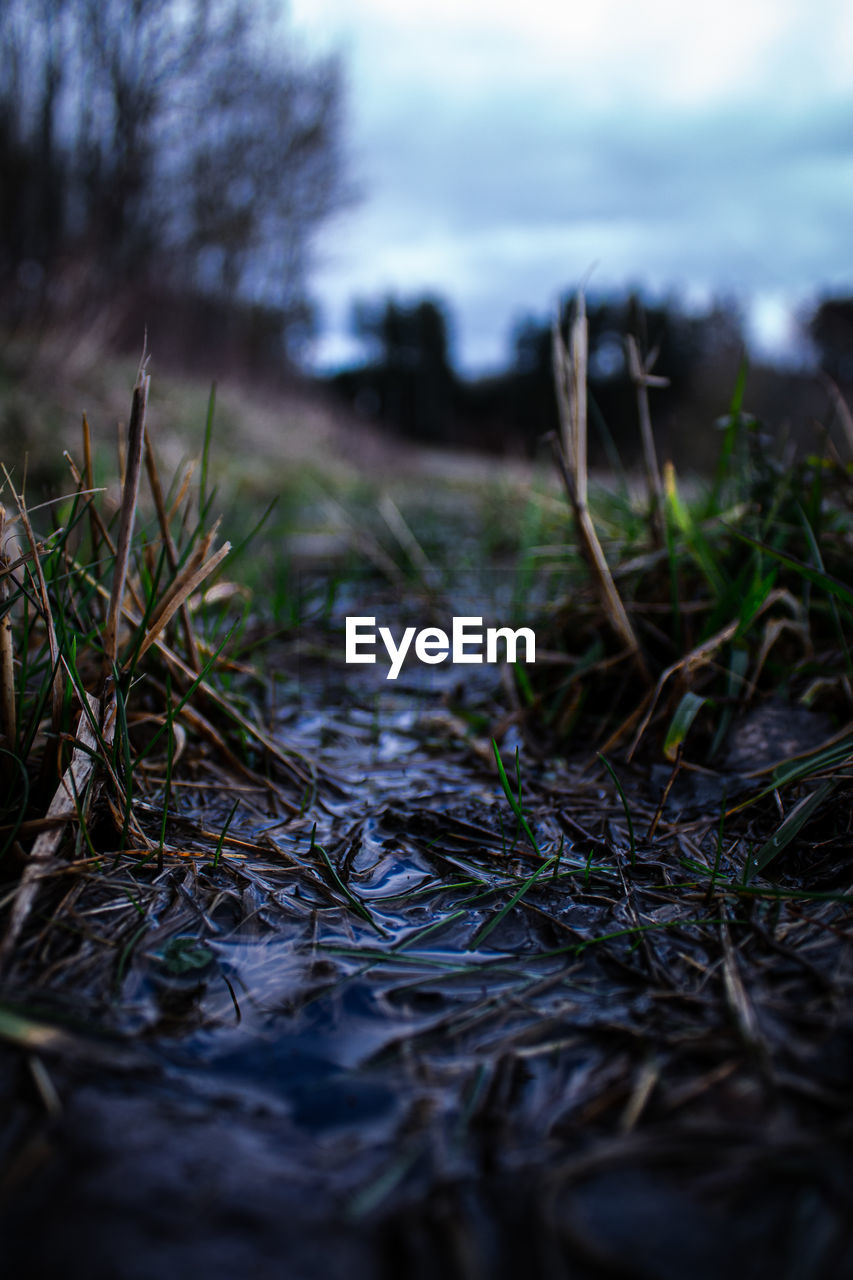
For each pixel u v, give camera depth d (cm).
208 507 43
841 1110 23
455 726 49
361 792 42
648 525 53
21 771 33
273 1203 21
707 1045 26
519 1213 20
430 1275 19
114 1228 20
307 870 35
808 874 34
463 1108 24
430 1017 28
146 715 41
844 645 40
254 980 29
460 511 166
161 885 33
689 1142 22
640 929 30
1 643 33
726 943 30
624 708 49
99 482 104
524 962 30
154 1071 25
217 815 38
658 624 50
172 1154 22
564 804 40
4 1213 20
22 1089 24
